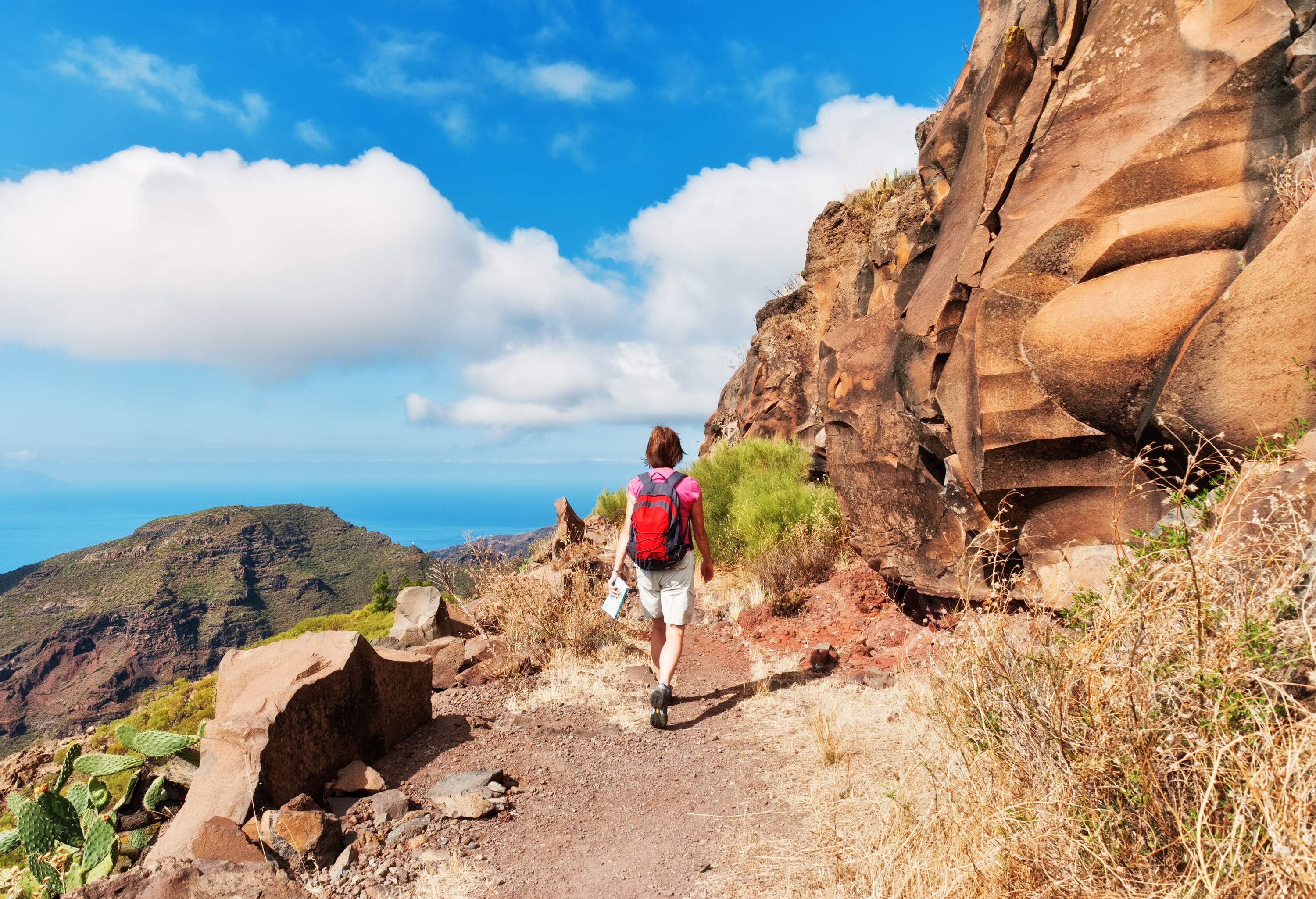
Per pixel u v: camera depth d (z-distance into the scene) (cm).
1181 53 438
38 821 297
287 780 334
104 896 251
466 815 348
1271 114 392
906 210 744
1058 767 212
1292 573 181
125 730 334
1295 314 303
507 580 709
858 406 694
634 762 429
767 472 1153
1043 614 275
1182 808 175
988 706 248
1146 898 167
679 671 636
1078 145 474
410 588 706
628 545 511
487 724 489
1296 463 236
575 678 586
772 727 464
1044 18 517
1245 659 169
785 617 764
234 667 375
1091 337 419
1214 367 326
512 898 279
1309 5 380
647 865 300
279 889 264
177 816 305
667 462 518
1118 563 230
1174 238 404
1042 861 193
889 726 411
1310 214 301
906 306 654
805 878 264
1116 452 430
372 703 418
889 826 261
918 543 608
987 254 506
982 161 541
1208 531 208
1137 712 189
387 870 297
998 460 477
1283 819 140
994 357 475
